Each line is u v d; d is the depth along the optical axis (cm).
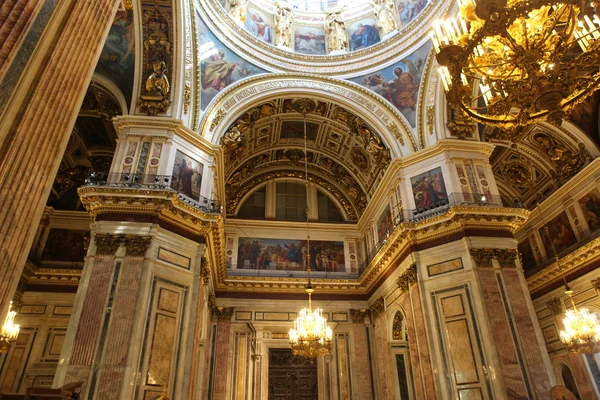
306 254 2281
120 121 1517
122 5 954
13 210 504
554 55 757
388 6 2131
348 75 2050
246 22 2072
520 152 2052
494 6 708
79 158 2070
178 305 1294
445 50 800
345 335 2080
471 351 1341
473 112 846
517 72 868
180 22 1559
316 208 2448
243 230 2295
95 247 1255
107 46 1561
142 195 1305
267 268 2217
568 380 1848
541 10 855
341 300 2153
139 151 1464
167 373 1195
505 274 1433
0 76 485
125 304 1181
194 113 1659
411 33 1952
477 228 1497
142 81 1582
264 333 2045
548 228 2028
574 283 1817
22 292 1908
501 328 1337
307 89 1989
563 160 1920
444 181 1662
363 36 2198
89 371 1090
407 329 1585
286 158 2473
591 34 770
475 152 1719
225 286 2102
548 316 1953
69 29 627
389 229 1902
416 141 1836
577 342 1378
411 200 1725
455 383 1330
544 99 730
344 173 2427
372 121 1947
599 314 1691
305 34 2234
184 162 1534
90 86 1677
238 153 2186
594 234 1755
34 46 559
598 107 1755
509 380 1259
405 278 1606
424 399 1398
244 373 1952
